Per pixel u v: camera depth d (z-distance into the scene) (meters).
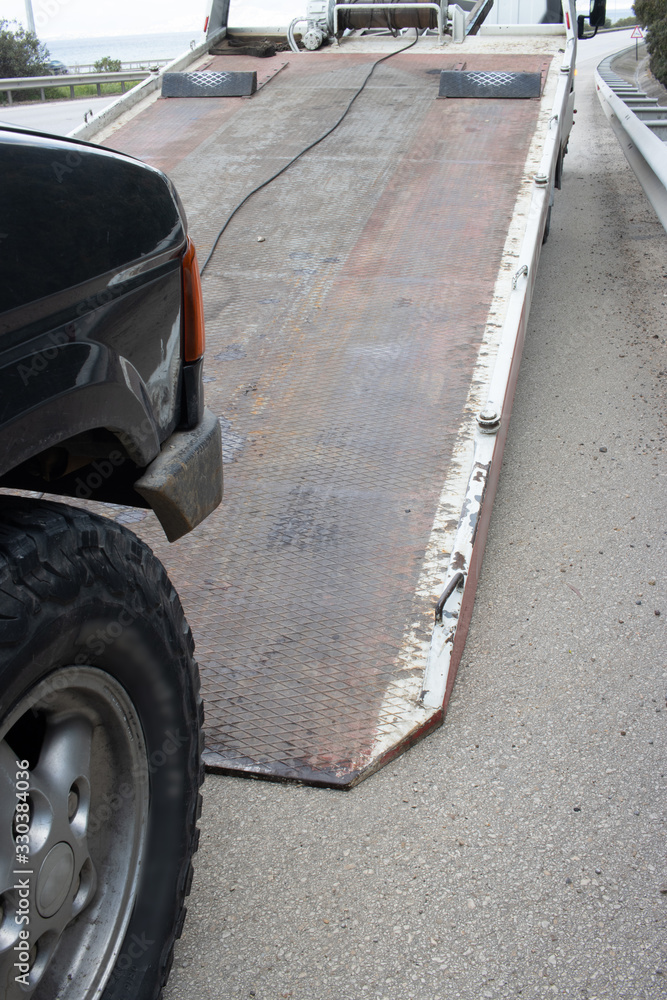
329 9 7.62
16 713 1.31
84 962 1.57
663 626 3.06
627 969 1.89
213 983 1.90
